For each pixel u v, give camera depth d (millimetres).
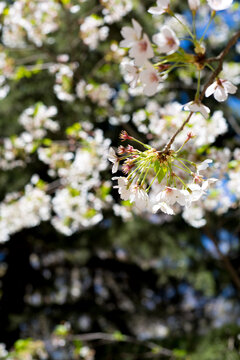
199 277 7379
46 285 8344
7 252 8523
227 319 8336
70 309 8062
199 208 3191
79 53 5539
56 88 4129
